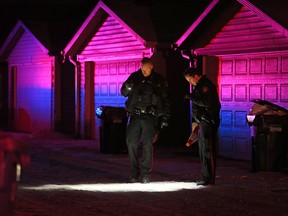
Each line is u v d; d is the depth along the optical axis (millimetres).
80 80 61812
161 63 53031
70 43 60250
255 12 40094
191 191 28719
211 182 30812
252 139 36625
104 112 47875
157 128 31969
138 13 55562
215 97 30516
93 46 59281
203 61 45719
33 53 69000
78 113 62031
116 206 24625
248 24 41906
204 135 30562
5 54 73812
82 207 24391
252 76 42656
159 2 58156
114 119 47656
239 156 43969
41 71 68562
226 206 24812
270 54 41219
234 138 44344
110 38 57125
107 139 47906
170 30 53000
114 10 54812
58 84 65938
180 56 53781
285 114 36156
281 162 36406
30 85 70750
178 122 53875
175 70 53656
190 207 24547
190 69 30828
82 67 61500
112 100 58719
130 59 56000
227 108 44844
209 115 30422
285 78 40188
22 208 24125
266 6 39875
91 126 61312
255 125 36312
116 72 58062
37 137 62406
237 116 44062
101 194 27781
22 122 72125
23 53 71000
